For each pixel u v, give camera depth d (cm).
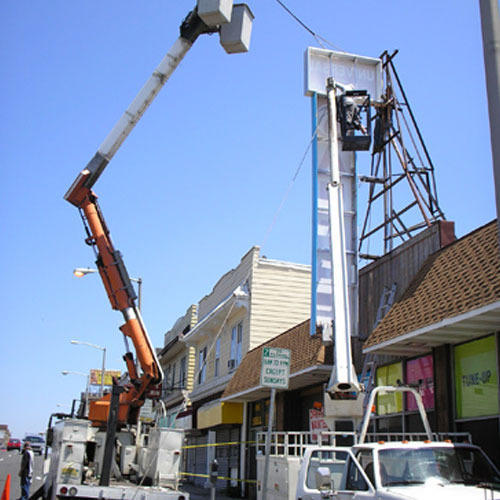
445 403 1196
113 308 1606
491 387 1095
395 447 799
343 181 1742
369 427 1477
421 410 988
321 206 1692
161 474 1334
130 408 1556
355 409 1359
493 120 680
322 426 1540
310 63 1797
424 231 1424
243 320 2575
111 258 1611
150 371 1557
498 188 666
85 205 1622
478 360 1139
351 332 1634
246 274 2591
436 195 1745
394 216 1784
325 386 1694
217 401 2467
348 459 844
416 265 1440
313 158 1727
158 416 1535
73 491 1183
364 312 1658
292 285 2555
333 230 1490
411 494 688
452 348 1209
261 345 2308
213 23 1348
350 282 1670
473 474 782
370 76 1848
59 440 1280
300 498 914
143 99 1582
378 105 1805
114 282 1603
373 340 1288
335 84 1716
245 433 2344
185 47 1537
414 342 1223
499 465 1055
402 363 1378
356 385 1321
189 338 3234
